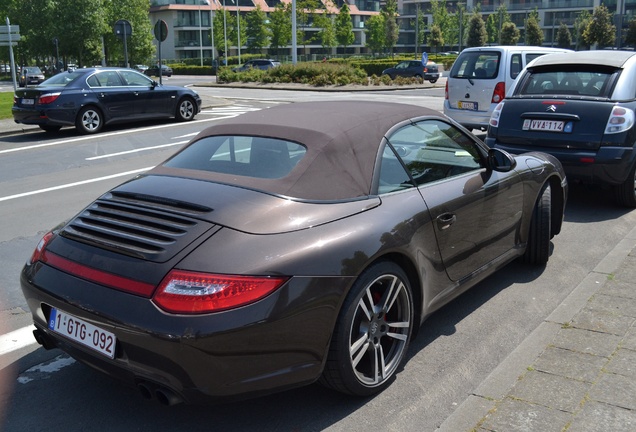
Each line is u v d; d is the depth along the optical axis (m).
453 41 93.25
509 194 4.59
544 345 3.71
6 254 6.11
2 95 27.73
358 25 106.50
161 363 2.72
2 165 10.97
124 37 18.89
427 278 3.66
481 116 11.95
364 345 3.24
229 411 3.30
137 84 15.71
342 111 3.94
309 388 3.50
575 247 5.93
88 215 3.40
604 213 7.19
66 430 3.16
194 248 2.88
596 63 7.21
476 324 4.30
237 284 2.74
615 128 6.77
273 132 3.68
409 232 3.44
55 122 14.24
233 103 21.67
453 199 3.88
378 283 3.30
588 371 3.39
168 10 84.06
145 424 3.21
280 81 34.53
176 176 3.59
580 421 2.95
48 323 3.20
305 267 2.91
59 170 10.43
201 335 2.66
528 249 5.24
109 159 11.38
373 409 3.28
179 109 16.58
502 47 11.89
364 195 3.40
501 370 3.44
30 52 61.19
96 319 2.88
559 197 5.57
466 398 3.32
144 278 2.83
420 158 3.89
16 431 3.15
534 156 5.34
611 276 4.81
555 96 7.17
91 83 14.88
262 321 2.75
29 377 3.70
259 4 85.62
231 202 3.15
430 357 3.84
